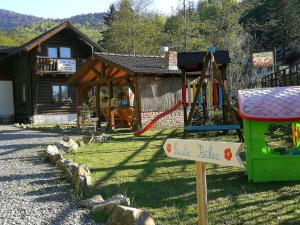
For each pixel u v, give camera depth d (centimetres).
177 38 4328
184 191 682
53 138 1631
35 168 952
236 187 694
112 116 1892
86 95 2314
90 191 696
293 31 4641
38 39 2789
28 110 2902
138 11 5566
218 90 1402
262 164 720
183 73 1428
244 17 5231
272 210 559
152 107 1822
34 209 614
